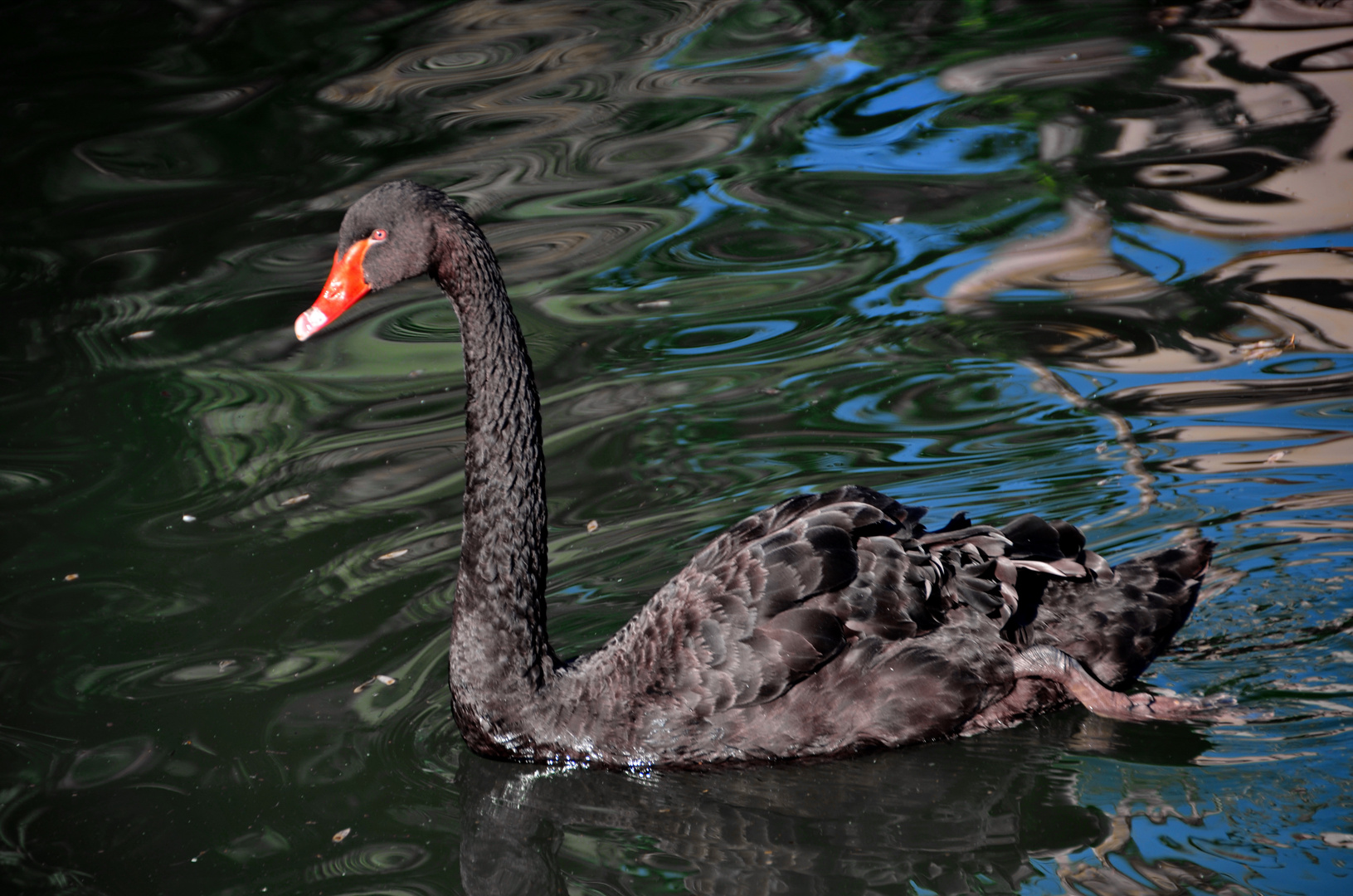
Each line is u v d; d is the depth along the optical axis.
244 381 10.78
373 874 5.82
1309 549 7.71
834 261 11.98
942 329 10.77
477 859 5.93
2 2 18.81
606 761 6.54
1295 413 9.12
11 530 8.86
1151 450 8.90
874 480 8.81
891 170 13.66
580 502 8.86
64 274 12.57
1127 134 14.00
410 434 9.86
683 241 12.51
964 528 6.69
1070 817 5.98
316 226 12.98
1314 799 5.87
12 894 5.70
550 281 11.95
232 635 7.65
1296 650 6.98
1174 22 16.97
